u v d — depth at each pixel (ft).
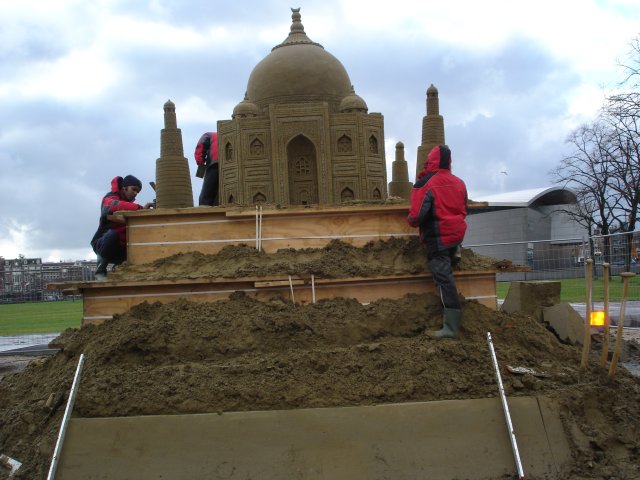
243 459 16.06
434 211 20.17
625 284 18.90
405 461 16.19
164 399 17.02
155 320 19.81
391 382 17.60
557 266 47.26
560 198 143.43
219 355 18.98
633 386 19.26
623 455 17.02
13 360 43.78
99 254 25.63
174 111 29.55
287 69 28.09
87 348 19.56
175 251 23.34
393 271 21.53
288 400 16.92
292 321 19.40
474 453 16.43
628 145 92.73
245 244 23.17
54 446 16.24
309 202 26.94
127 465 16.05
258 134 26.81
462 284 22.36
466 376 18.03
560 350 20.94
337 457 16.14
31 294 92.22
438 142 28.96
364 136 27.09
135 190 26.27
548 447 16.71
